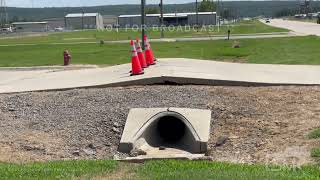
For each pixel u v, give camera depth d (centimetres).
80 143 1068
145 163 884
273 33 6981
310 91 1351
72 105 1277
